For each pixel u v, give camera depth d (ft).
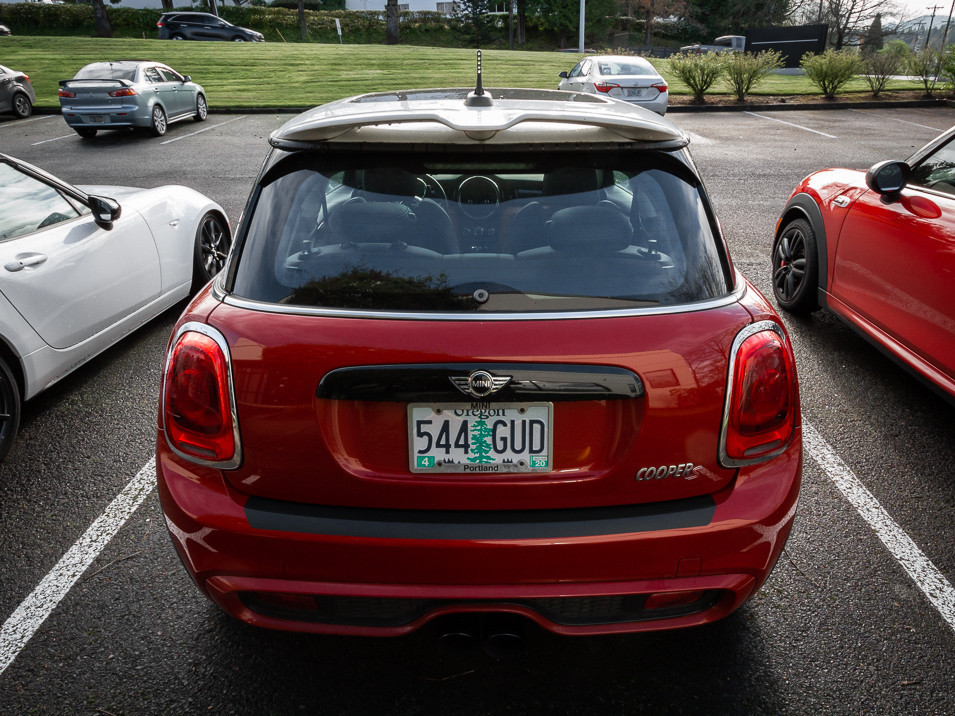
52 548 8.73
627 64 51.57
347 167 5.89
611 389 5.26
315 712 6.40
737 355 5.52
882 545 8.70
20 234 11.57
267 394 5.36
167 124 50.42
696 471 5.57
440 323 5.27
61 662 6.98
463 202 5.74
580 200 5.76
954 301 10.41
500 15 204.64
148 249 14.49
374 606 5.72
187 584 8.09
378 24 183.62
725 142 41.63
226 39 131.95
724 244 6.10
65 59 88.94
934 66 67.62
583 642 7.23
